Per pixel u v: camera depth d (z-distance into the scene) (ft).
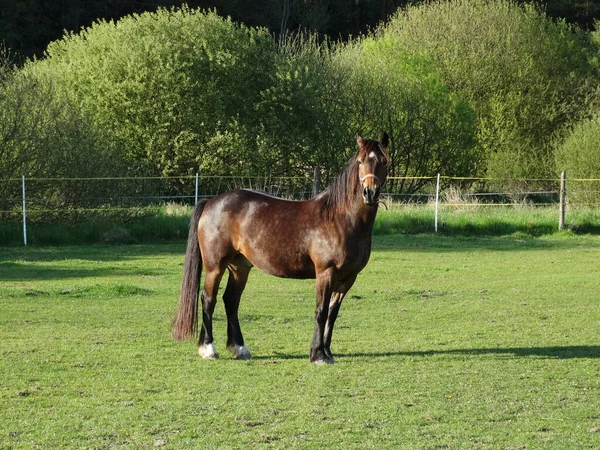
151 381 25.38
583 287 48.70
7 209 74.08
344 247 27.37
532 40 141.79
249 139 107.04
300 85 108.68
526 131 138.10
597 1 211.20
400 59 122.21
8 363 27.37
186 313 29.14
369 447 19.22
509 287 48.70
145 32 107.55
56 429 20.42
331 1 216.13
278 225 28.45
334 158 111.04
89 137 78.02
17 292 42.39
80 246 69.00
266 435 19.95
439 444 19.49
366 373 26.66
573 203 97.14
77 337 32.09
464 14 140.46
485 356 29.50
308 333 33.99
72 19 174.70
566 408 22.65
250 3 198.29
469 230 81.41
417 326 35.88
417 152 117.60
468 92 136.46
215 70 106.93
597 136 105.50
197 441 19.54
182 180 105.91
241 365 27.84
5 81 77.25
